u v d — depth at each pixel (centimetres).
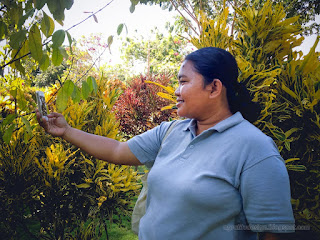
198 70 97
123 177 281
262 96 175
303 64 177
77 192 277
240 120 95
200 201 87
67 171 275
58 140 287
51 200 267
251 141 86
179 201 91
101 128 293
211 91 98
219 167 88
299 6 498
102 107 312
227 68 100
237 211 87
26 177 270
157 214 97
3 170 265
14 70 233
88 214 279
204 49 101
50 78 1577
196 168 92
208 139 95
